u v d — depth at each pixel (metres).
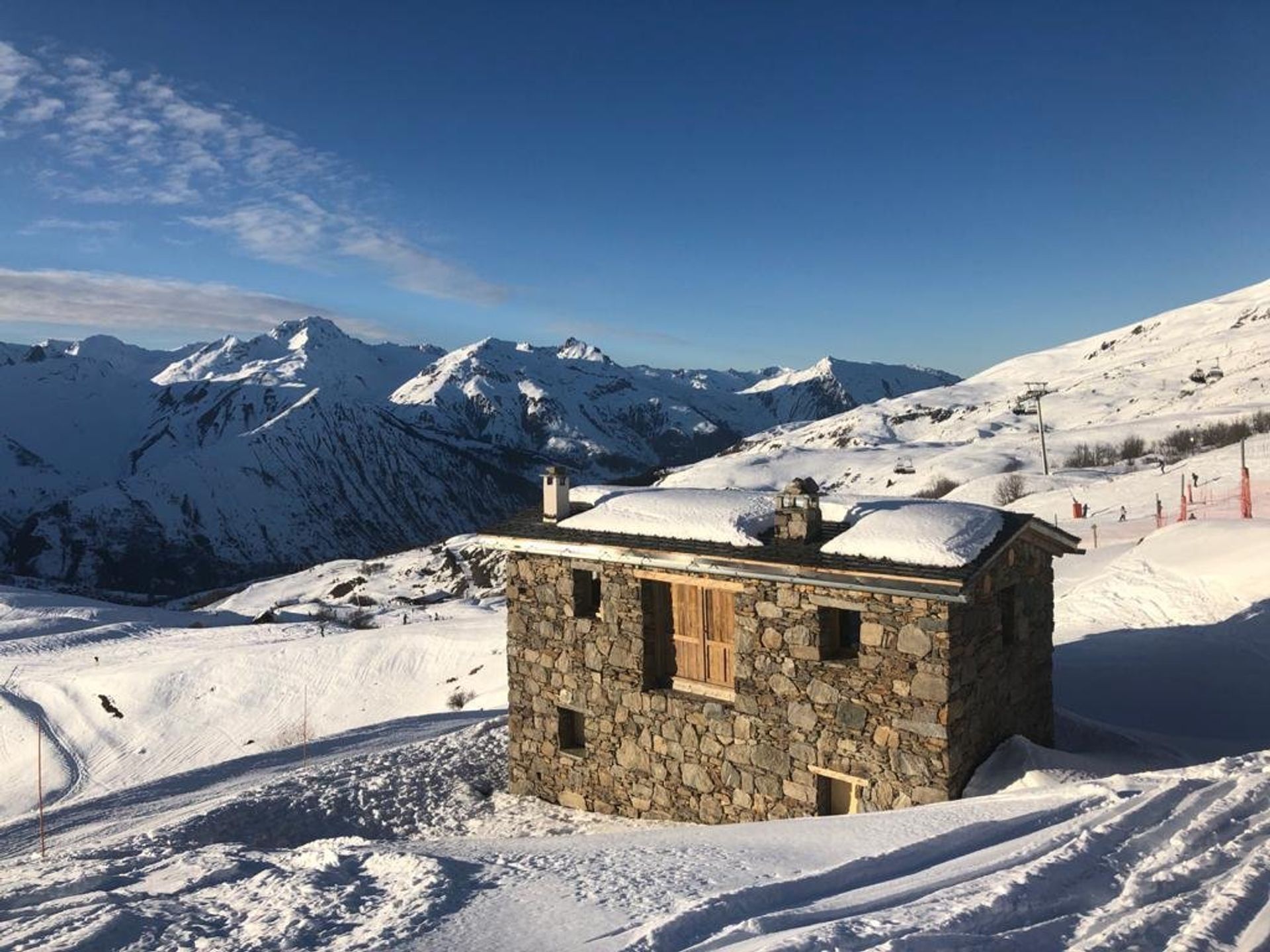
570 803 17.02
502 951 6.95
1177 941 6.28
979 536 13.04
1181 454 72.75
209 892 9.57
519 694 17.91
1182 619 23.86
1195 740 16.28
